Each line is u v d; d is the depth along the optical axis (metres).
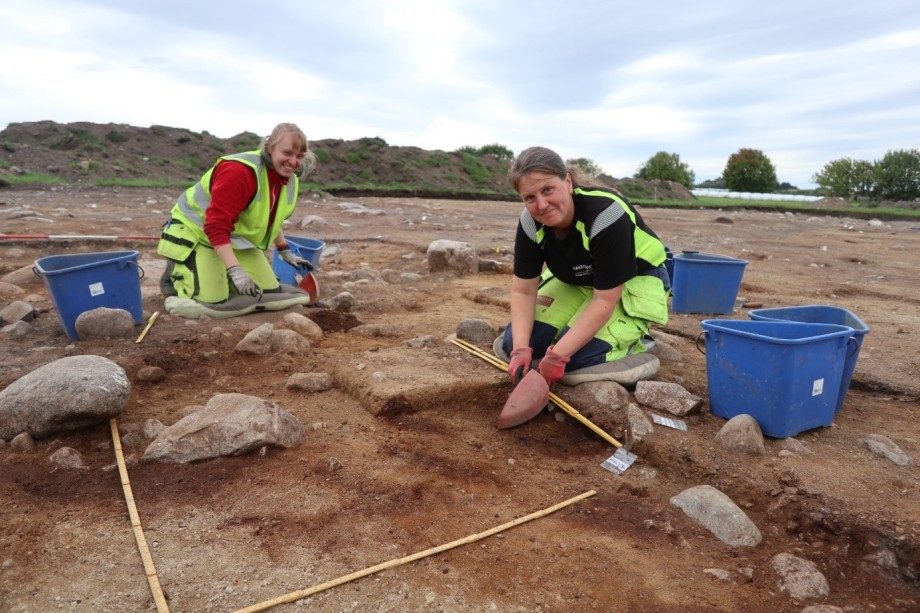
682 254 6.15
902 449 3.28
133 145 23.30
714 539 2.66
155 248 8.37
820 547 2.61
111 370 3.24
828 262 9.95
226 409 3.12
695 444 3.22
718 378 3.47
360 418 3.48
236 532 2.48
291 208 5.10
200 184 4.88
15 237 7.62
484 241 10.62
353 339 4.82
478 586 2.27
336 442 3.20
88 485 2.78
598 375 3.71
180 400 3.59
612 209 3.34
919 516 2.67
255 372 4.04
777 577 2.41
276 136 4.70
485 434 3.45
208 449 2.97
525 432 3.51
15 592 2.14
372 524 2.56
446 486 2.89
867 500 2.78
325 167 25.25
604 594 2.28
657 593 2.31
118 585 2.19
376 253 9.35
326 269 7.91
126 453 3.03
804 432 3.44
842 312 3.94
